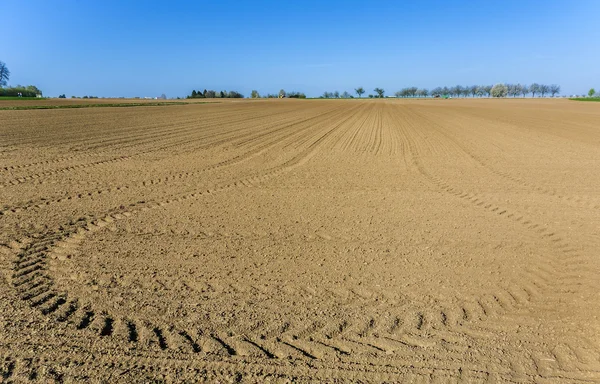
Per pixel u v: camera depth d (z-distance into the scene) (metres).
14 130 18.84
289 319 4.17
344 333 3.98
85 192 8.78
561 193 9.21
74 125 21.67
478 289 4.83
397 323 4.14
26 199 8.15
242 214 7.44
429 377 3.42
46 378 3.31
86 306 4.34
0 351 3.62
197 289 4.71
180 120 27.20
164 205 7.94
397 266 5.38
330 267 5.32
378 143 17.27
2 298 4.47
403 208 7.94
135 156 13.12
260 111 40.88
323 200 8.44
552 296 4.71
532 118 33.78
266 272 5.16
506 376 3.44
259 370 3.46
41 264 5.29
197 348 3.72
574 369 3.54
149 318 4.14
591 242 6.32
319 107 53.12
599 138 19.50
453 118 33.78
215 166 11.81
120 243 6.01
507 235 6.57
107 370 3.42
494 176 10.95
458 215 7.55
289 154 14.12
